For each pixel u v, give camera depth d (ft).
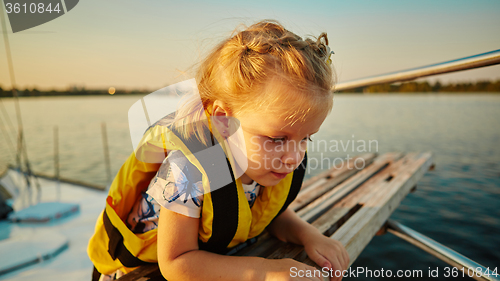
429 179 25.43
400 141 41.50
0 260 6.56
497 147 37.73
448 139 43.21
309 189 5.09
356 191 4.79
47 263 6.71
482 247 14.32
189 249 2.27
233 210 2.28
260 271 2.22
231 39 2.42
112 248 2.66
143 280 2.47
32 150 43.04
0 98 17.63
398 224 4.24
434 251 3.57
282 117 2.00
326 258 2.67
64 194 12.46
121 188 2.81
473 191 22.17
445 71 3.60
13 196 12.25
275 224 3.21
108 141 47.62
